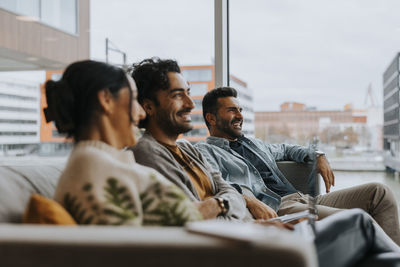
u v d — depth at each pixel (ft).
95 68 3.38
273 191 7.72
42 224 2.69
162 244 2.11
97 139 3.35
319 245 3.02
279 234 2.13
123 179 3.01
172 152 5.55
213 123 8.00
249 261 2.01
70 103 3.31
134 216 2.94
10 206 3.26
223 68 10.53
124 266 2.12
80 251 2.16
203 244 2.08
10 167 3.70
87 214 2.85
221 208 4.96
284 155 8.43
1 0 10.52
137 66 5.73
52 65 10.62
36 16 10.71
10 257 2.21
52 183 3.84
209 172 5.92
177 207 3.14
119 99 3.45
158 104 5.52
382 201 6.95
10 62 10.69
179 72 5.69
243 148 7.99
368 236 3.81
